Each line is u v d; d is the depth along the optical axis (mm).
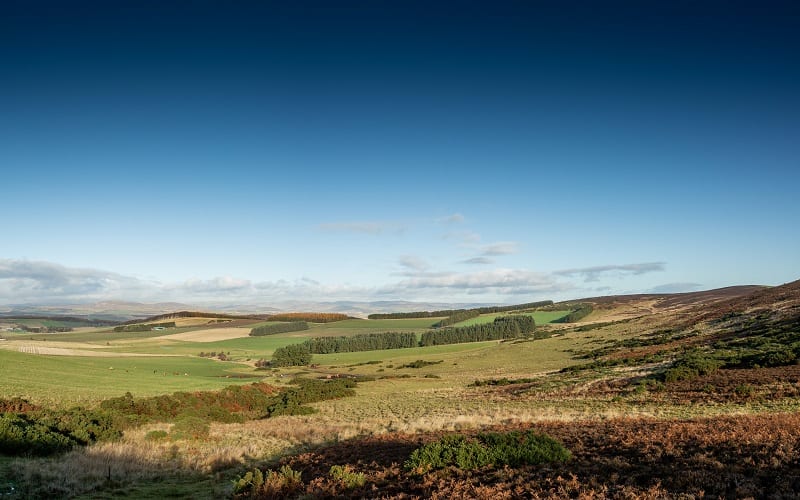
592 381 50094
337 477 14703
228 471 20469
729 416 22234
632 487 11172
